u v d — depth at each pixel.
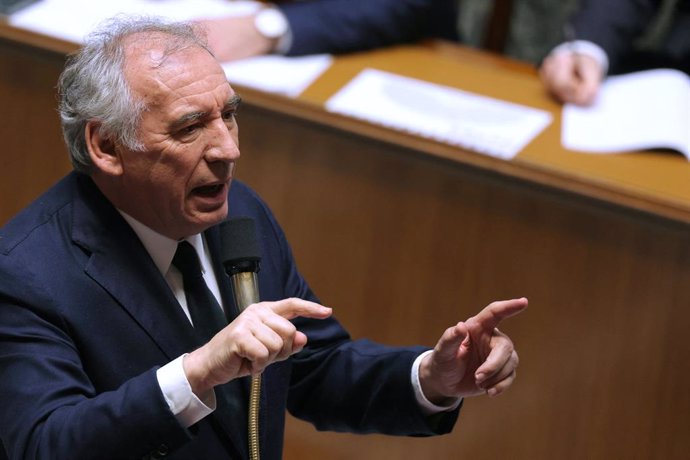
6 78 11.27
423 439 10.34
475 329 6.57
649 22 12.08
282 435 7.13
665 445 9.66
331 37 11.48
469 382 6.79
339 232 10.52
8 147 11.45
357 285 10.55
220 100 6.37
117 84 6.29
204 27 6.95
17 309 6.33
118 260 6.56
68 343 6.36
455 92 10.98
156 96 6.24
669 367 9.52
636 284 9.51
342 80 11.02
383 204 10.29
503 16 14.46
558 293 9.80
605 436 9.83
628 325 9.61
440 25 12.89
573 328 9.80
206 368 5.75
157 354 6.54
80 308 6.43
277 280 7.21
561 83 10.87
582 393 9.84
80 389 6.20
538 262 9.82
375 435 10.46
